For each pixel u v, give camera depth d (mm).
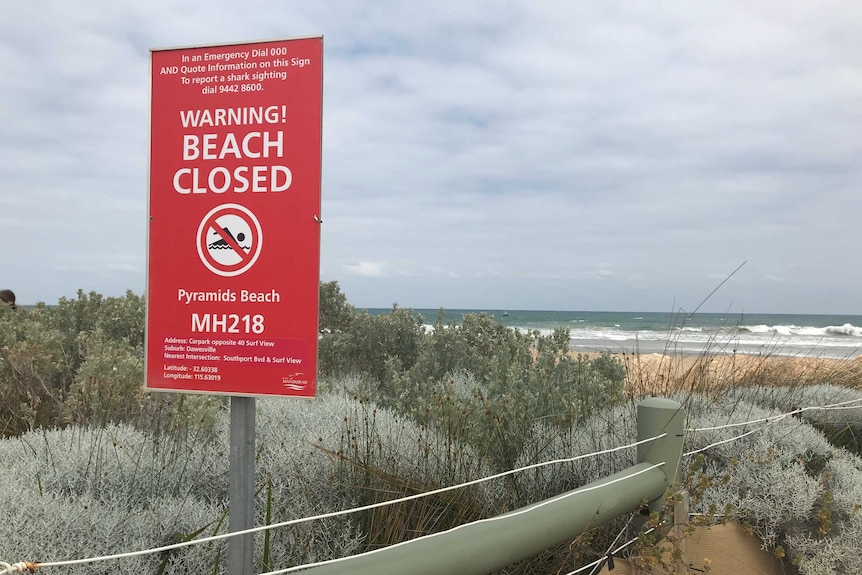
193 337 2168
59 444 3865
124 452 3693
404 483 3508
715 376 6691
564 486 4031
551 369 5992
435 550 2107
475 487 3617
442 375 7445
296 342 2096
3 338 6449
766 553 3656
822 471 4238
